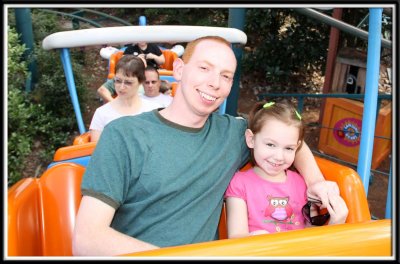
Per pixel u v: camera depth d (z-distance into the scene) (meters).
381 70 5.85
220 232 1.71
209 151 1.50
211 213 1.50
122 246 1.23
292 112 1.59
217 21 8.23
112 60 4.07
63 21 7.40
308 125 4.87
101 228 1.25
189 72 1.45
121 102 2.55
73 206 1.51
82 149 1.79
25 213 1.37
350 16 5.40
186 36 2.20
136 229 1.42
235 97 4.30
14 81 4.32
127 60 2.48
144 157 1.39
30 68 4.96
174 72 1.53
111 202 1.30
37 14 6.14
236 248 0.92
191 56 1.47
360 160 1.71
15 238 1.23
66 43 2.23
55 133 4.72
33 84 5.04
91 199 1.29
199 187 1.46
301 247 0.93
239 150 1.61
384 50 5.53
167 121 1.47
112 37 2.17
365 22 4.55
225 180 1.56
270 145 1.58
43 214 1.49
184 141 1.46
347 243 0.95
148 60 4.38
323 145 5.01
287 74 6.84
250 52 7.02
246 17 6.79
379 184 4.32
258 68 7.02
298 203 1.65
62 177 1.53
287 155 1.58
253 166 1.72
